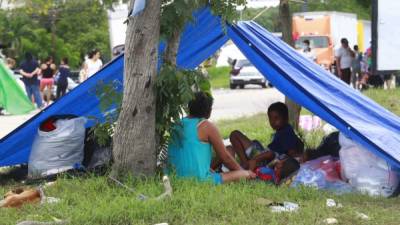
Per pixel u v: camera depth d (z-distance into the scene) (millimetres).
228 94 40844
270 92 41438
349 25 54000
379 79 32875
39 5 37719
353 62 35281
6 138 12055
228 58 59031
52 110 11961
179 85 9727
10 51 59562
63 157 11344
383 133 10227
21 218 8586
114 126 10336
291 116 14594
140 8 9195
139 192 9258
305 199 9547
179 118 10148
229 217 8508
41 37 62719
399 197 9914
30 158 11562
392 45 19234
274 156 11289
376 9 19141
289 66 11062
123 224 8312
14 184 11586
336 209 8969
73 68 63906
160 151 10344
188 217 8430
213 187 9625
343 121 10109
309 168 10617
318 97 10461
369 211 9062
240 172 10336
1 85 27500
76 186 9930
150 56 9664
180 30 10078
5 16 61531
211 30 11664
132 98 9672
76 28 66750
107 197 9195
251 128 18625
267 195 9508
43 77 34344
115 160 9844
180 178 9938
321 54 48406
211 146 10469
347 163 10266
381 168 10062
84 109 12133
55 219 8445
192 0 9781
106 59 47781
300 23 49500
